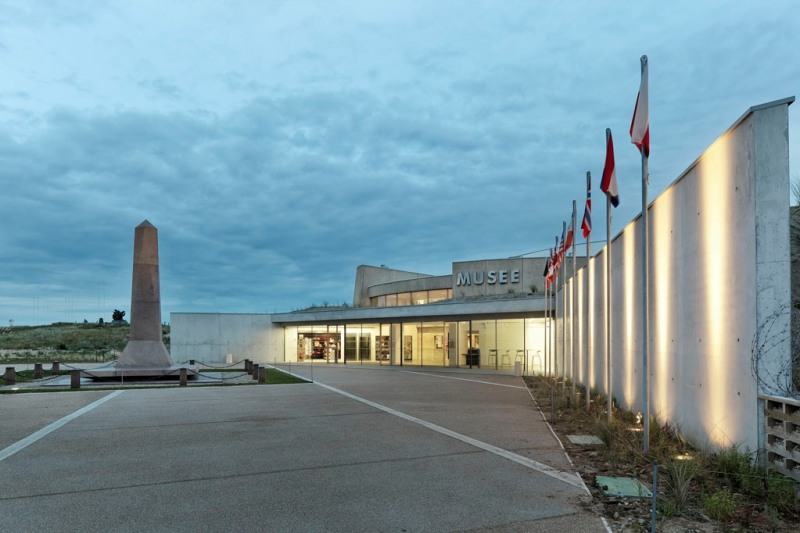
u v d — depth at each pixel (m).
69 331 81.75
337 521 6.05
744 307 7.85
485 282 40.81
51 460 9.11
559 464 8.60
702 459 8.15
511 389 21.53
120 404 16.77
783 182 7.39
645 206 9.69
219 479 7.82
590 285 20.30
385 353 41.16
